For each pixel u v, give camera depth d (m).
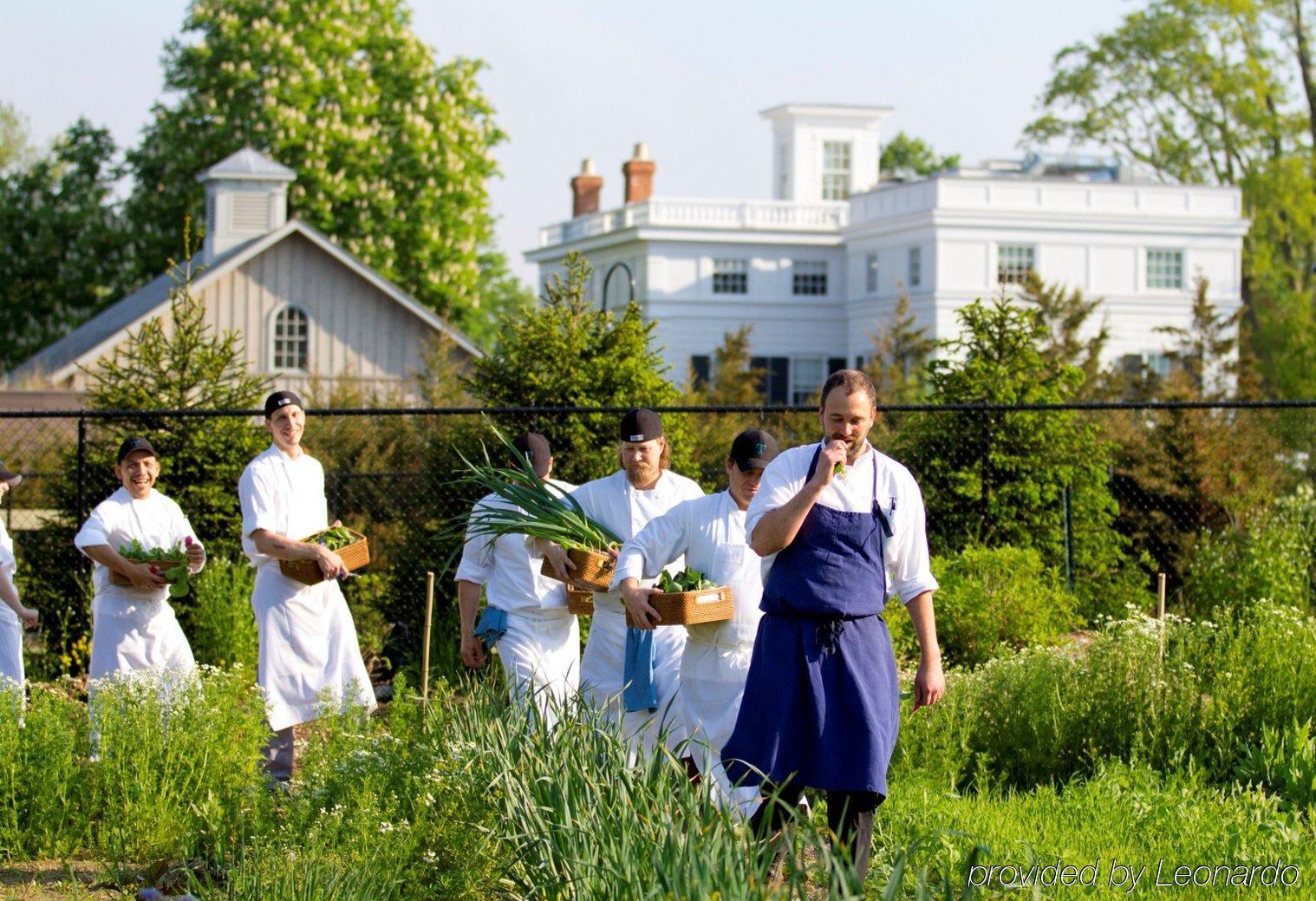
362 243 40.22
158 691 6.86
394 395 20.83
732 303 47.69
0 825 6.32
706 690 6.25
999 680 8.06
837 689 5.37
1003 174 46.75
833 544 5.40
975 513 12.44
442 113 42.19
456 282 41.62
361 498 12.88
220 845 5.91
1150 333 45.28
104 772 6.40
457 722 6.21
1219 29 49.56
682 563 6.96
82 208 45.66
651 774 5.30
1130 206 45.59
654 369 12.30
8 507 13.45
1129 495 14.13
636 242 47.75
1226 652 8.25
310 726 8.87
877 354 31.58
